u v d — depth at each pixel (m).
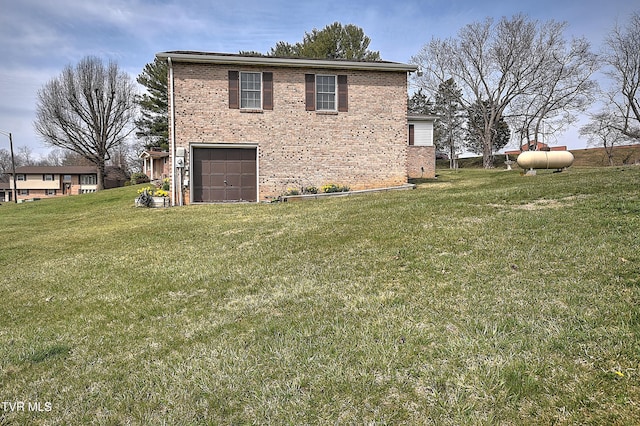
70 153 63.69
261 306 4.41
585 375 2.53
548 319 3.33
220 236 8.59
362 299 4.23
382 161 16.25
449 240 5.96
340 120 15.91
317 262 5.86
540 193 8.90
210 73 15.02
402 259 5.45
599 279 3.97
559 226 5.97
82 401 2.85
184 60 14.65
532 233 5.81
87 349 3.73
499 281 4.29
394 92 16.25
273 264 6.02
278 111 15.48
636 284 3.75
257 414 2.52
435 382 2.65
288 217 10.15
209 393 2.79
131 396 2.86
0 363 3.49
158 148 38.59
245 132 15.31
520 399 2.40
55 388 3.06
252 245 7.46
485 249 5.37
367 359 3.01
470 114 38.75
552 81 34.16
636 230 5.31
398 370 2.84
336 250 6.33
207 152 15.29
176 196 15.09
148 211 13.69
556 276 4.21
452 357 2.92
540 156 16.48
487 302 3.81
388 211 8.98
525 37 34.16
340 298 4.36
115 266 6.82
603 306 3.40
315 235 7.50
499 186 12.52
